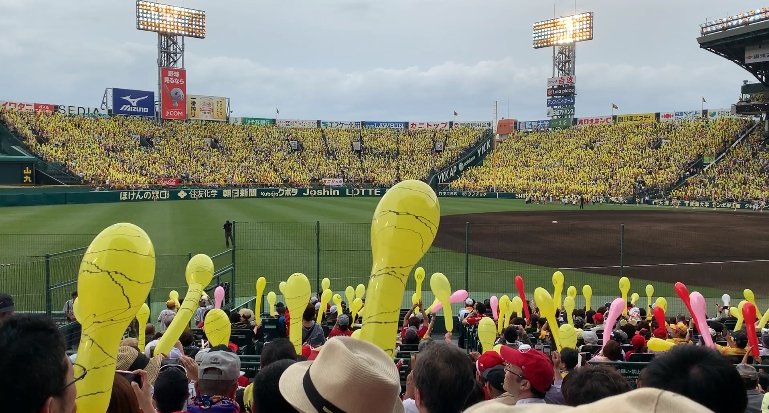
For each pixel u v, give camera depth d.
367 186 77.12
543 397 3.96
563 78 89.12
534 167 79.75
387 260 3.56
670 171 68.44
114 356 2.91
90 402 2.83
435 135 90.62
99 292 2.81
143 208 49.41
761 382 6.19
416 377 3.22
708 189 61.91
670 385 2.64
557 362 5.73
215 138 78.88
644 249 30.70
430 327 9.84
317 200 64.06
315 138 86.69
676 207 60.72
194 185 66.06
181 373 3.75
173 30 78.62
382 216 3.57
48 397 2.04
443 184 79.50
